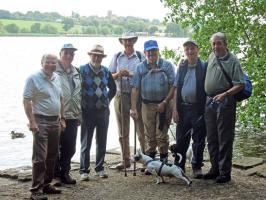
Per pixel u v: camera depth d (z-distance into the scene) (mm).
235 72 4535
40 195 4324
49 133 4281
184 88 4840
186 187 4680
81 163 5023
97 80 4867
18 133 10992
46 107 4230
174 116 4906
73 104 4695
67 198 4391
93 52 4812
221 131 4699
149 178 5070
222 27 7637
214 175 4930
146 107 5031
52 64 4227
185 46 4805
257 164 5617
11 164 7984
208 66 4715
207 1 7848
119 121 5312
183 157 5012
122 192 4566
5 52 51375
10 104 17844
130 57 5250
